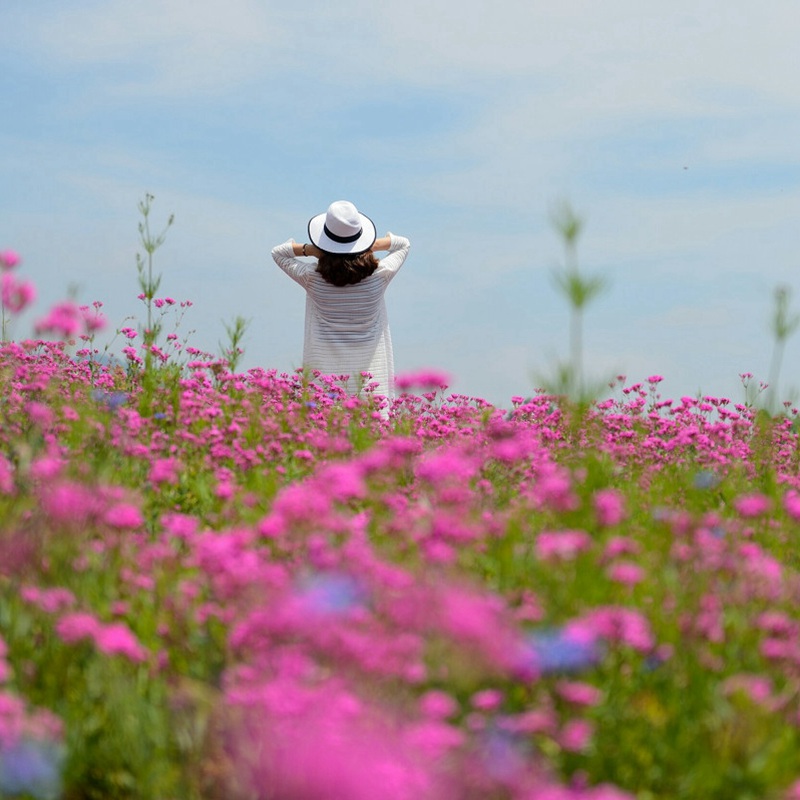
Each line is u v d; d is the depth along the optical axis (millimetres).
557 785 2146
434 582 2727
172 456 5020
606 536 3510
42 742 2186
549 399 7438
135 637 2721
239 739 2139
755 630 2924
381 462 3410
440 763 1965
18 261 3977
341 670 2252
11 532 2916
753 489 5609
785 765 2312
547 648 2381
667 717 2529
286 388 7957
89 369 8281
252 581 2674
